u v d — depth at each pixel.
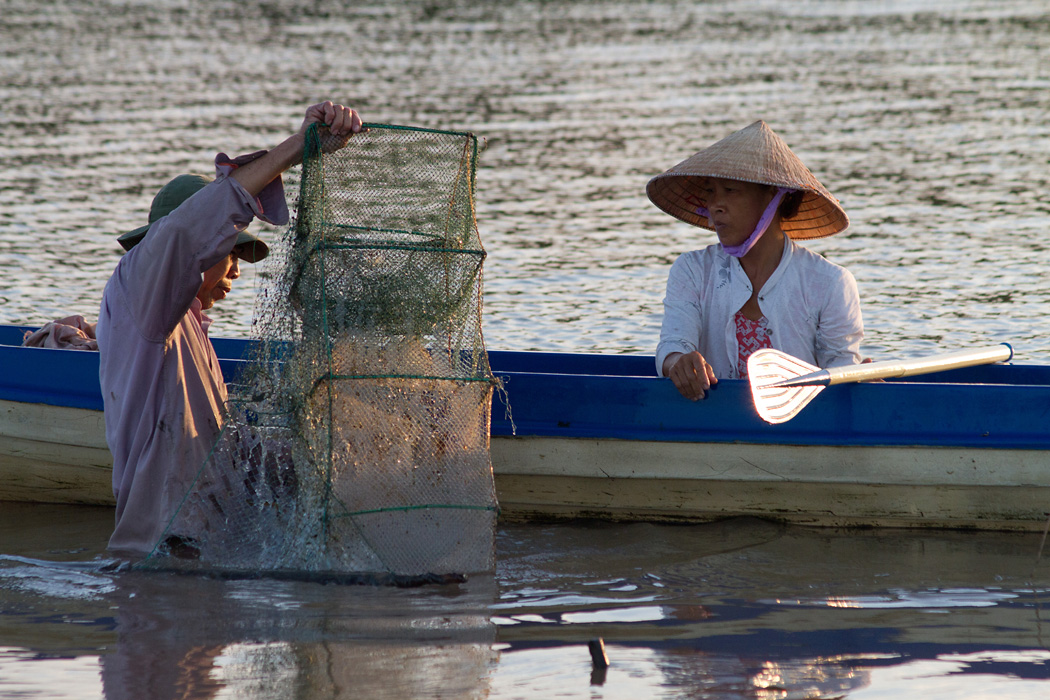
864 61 54.62
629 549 10.27
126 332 9.50
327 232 9.27
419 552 9.21
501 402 10.98
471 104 43.53
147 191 29.06
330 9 75.81
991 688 7.36
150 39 60.16
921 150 35.09
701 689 7.36
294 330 9.43
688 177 11.16
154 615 8.50
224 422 9.66
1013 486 10.50
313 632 8.20
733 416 10.63
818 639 8.12
